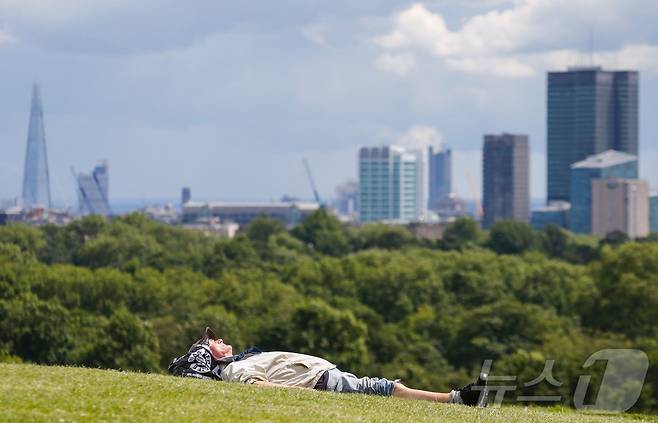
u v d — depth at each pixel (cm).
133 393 3491
